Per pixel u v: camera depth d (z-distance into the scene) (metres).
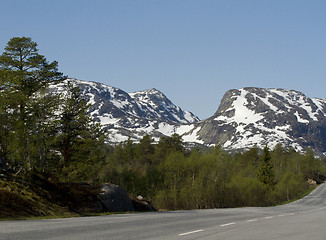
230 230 14.59
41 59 46.81
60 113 39.88
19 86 40.88
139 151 113.38
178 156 66.81
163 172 65.75
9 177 30.34
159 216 21.08
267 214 25.95
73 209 30.50
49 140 39.88
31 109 34.53
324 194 113.94
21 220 17.42
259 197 77.44
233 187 70.75
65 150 41.50
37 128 35.72
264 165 98.31
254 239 12.20
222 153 114.19
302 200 92.62
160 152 109.50
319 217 22.98
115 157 105.69
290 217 22.73
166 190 60.28
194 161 66.25
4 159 34.12
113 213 25.64
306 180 166.00
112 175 68.56
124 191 37.31
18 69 45.81
